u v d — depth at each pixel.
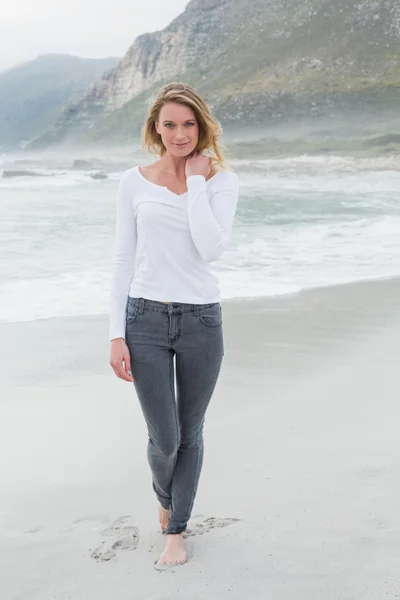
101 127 192.00
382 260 10.41
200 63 181.25
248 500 3.00
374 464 3.35
